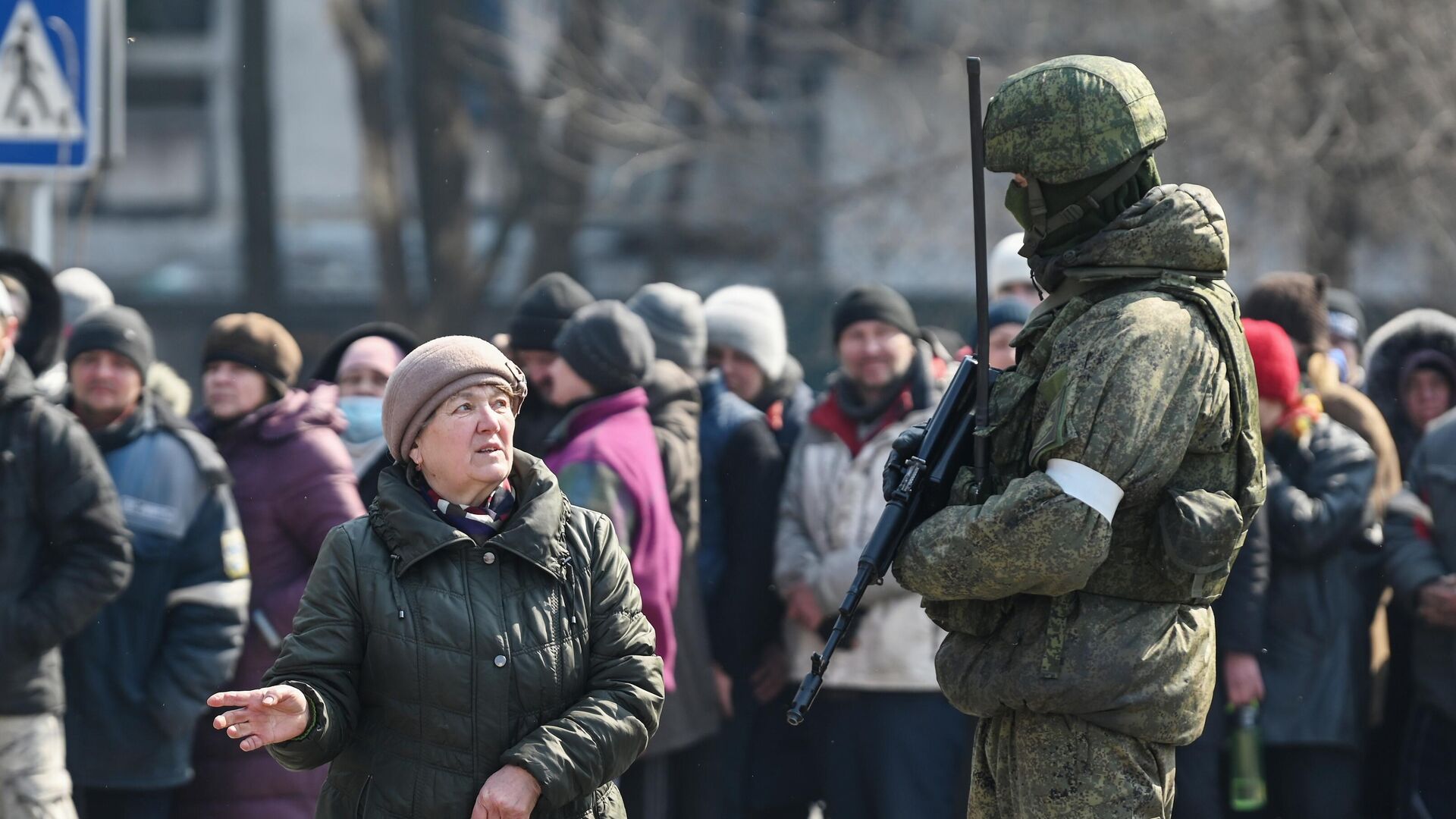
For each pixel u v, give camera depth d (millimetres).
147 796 11156
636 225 48312
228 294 52938
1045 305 7293
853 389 12133
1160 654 7016
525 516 7035
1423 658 11836
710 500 12500
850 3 43000
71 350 11383
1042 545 6750
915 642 11633
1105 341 6859
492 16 46219
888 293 12070
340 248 53250
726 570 12312
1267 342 11766
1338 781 11805
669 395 12078
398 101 49094
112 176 55000
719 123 40938
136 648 11109
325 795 7105
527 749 6812
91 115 13453
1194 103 31578
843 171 42625
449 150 44188
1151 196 7066
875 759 11695
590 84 41656
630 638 7234
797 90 43219
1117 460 6742
